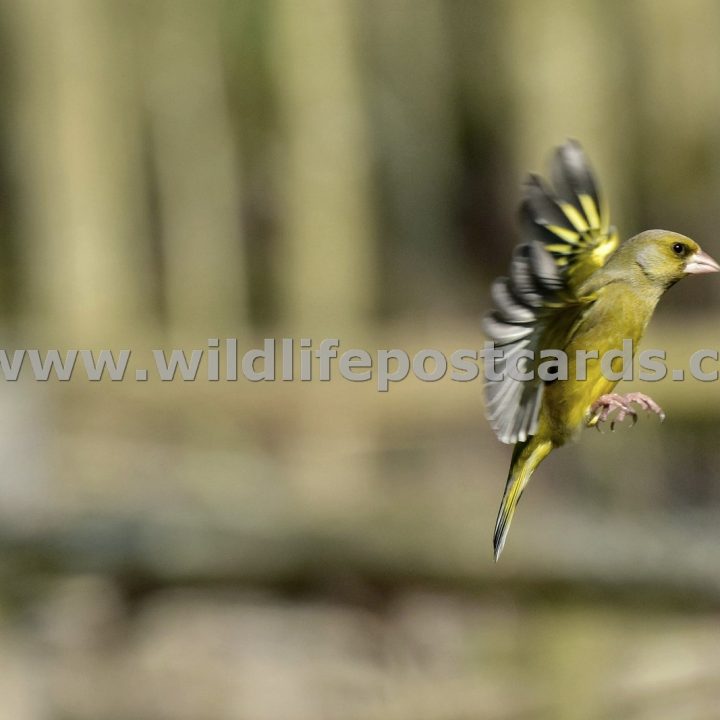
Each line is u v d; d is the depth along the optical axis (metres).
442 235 22.09
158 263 20.48
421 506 11.91
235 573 11.46
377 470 15.18
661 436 15.37
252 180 20.11
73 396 15.20
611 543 11.13
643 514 14.64
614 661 10.94
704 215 19.28
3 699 10.85
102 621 11.80
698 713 10.41
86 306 18.81
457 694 10.91
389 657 11.51
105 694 11.01
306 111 19.22
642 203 19.47
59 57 18.89
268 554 11.44
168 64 19.48
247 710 10.91
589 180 5.10
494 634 11.46
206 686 11.34
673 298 18.62
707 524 11.92
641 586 11.04
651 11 19.02
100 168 19.11
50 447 13.84
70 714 10.96
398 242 21.77
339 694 11.14
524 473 5.17
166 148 19.80
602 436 15.66
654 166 19.36
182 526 11.45
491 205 22.08
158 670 11.51
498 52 20.78
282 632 11.94
